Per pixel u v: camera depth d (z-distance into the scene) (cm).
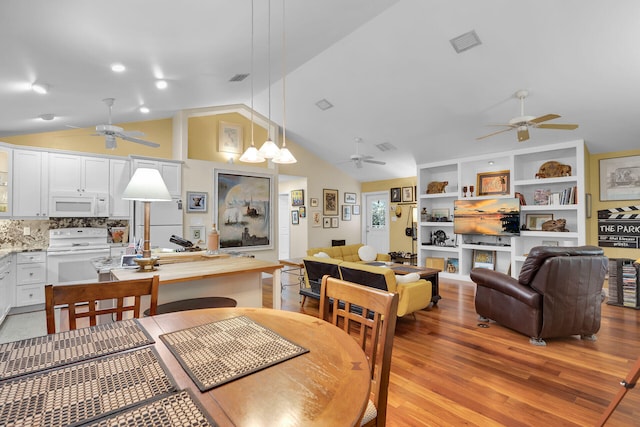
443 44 382
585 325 324
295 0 264
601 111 435
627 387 169
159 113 552
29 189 437
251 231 659
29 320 393
